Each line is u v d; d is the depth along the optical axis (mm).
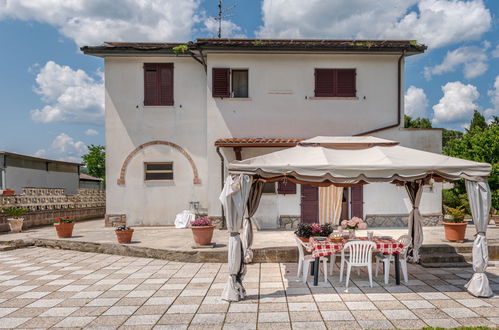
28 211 14172
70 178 22859
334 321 4898
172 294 6133
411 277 7094
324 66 12531
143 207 12828
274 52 12234
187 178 12938
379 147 7164
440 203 12195
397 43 12688
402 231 11062
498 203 12273
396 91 12578
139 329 4699
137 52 12500
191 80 12984
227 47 11891
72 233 11570
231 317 5078
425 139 12234
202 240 8836
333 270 7684
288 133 12445
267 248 8461
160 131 12914
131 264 8414
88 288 6516
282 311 5293
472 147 13211
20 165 18312
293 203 12180
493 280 6836
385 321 4879
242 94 12688
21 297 6031
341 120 12492
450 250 8500
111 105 12828
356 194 12273
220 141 11438
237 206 5984
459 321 4836
